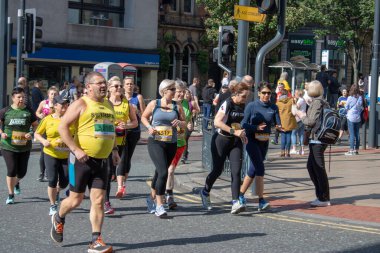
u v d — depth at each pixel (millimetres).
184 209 10641
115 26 40000
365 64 52812
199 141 24438
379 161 17250
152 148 9734
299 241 8438
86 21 38438
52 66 36031
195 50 45875
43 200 11195
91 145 7504
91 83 7629
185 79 45781
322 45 50906
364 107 19031
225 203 11250
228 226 9328
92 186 7605
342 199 11508
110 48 38656
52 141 9672
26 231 8766
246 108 10234
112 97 10844
